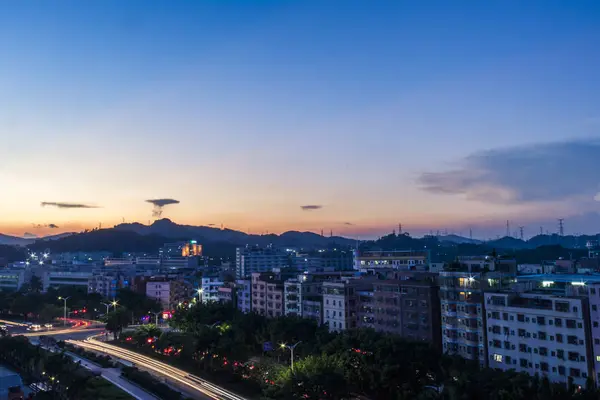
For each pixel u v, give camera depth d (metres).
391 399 99.62
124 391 113.75
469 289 114.81
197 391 114.88
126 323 184.50
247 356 128.12
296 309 165.25
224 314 168.88
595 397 75.25
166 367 140.00
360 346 102.38
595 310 92.06
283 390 91.56
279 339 130.50
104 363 141.50
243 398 108.62
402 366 96.94
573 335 94.81
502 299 107.56
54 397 116.31
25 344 144.62
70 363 123.31
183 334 161.12
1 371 120.12
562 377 95.94
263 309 182.62
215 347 126.19
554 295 101.31
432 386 94.38
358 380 100.44
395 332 133.25
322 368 92.38
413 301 129.00
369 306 142.75
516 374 83.06
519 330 103.94
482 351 111.50
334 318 149.75
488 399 78.00
